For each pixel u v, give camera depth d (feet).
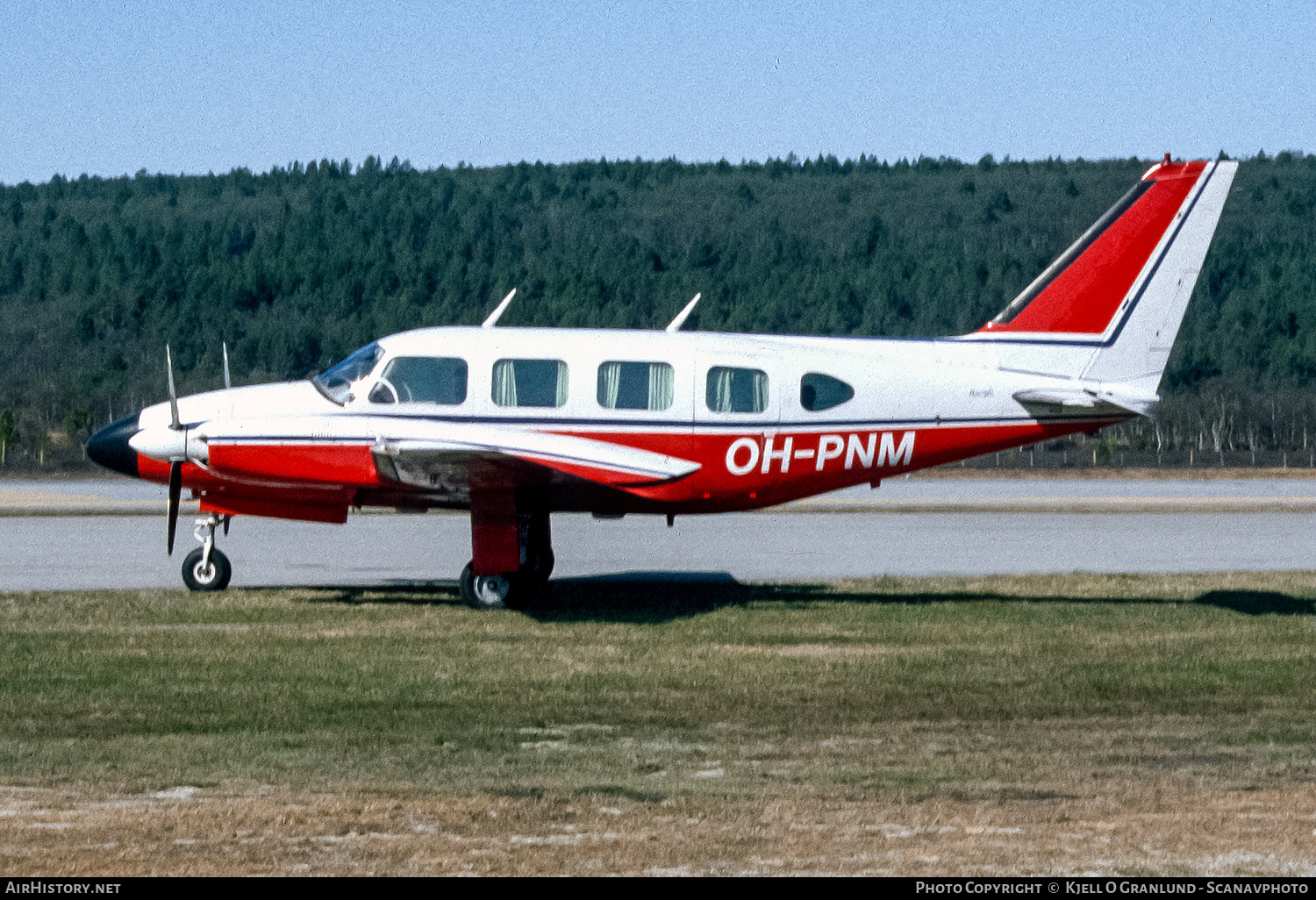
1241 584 201.36
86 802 84.02
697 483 179.83
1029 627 160.66
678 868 71.72
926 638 152.87
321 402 177.27
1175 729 108.99
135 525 288.30
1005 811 82.99
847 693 122.21
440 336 178.09
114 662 133.18
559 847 75.10
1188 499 405.18
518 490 179.11
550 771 93.20
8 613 163.22
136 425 181.78
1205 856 73.87
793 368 179.22
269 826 78.74
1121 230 181.06
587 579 206.39
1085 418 182.80
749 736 105.40
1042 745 102.94
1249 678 130.31
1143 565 230.48
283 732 105.40
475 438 168.96
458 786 88.63
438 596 185.37
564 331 179.73
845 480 182.70
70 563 219.41
